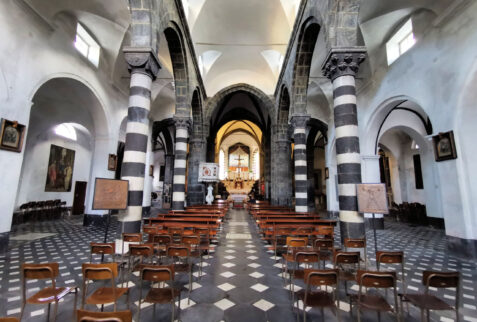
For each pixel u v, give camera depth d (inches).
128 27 353.7
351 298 120.0
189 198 588.7
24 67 246.5
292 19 435.5
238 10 477.7
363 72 419.8
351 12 225.1
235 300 141.0
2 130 222.8
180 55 370.3
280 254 239.5
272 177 656.4
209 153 880.9
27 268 106.9
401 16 326.0
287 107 558.3
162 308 130.0
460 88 246.2
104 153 418.0
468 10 237.3
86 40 361.4
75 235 331.3
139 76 225.3
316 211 738.8
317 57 450.0
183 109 401.4
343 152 218.5
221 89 676.7
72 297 140.6
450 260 231.3
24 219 449.4
